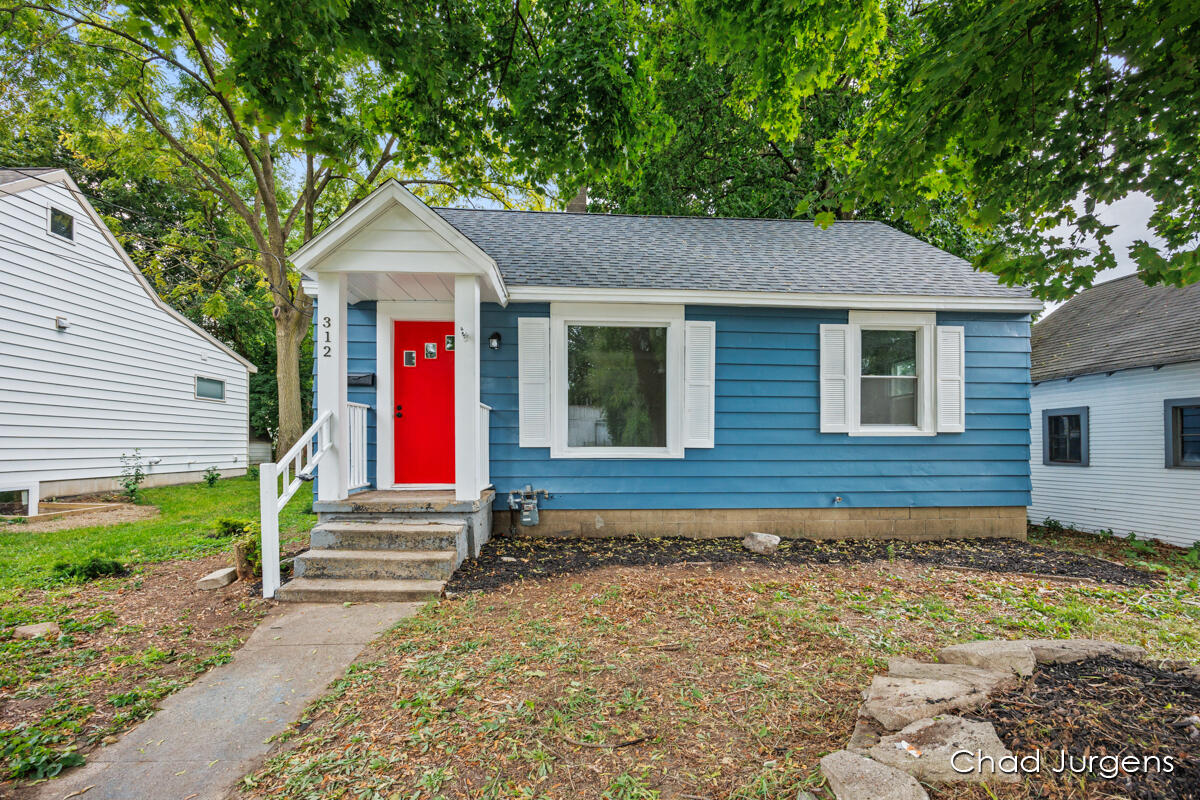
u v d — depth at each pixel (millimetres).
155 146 12164
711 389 6582
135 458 10805
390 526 4871
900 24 6602
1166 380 8766
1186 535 8445
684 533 6566
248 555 4777
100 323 9992
